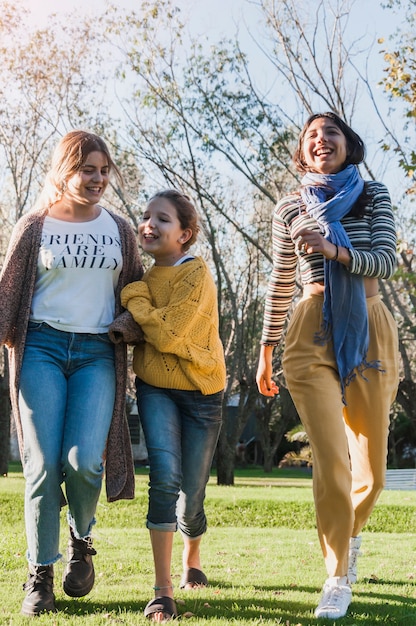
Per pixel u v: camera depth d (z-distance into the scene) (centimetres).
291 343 376
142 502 952
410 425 3578
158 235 381
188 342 364
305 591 402
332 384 364
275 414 3784
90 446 333
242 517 925
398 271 1333
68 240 361
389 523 873
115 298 375
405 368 2067
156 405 366
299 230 356
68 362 354
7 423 2352
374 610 352
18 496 975
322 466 351
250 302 2419
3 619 323
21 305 357
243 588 406
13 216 2352
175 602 355
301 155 412
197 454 375
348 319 365
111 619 322
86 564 361
